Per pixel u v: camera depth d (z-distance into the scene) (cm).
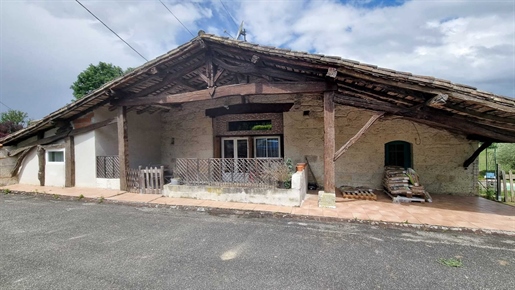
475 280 249
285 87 515
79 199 625
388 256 302
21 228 413
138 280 250
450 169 643
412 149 671
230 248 328
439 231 389
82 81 1917
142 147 873
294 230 397
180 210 524
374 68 413
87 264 285
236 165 600
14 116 2509
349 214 464
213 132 850
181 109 908
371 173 697
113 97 679
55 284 244
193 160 644
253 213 489
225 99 822
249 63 560
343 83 534
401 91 443
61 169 790
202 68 638
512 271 266
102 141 760
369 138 698
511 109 350
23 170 869
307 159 742
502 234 369
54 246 337
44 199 641
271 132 785
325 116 506
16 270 273
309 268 273
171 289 234
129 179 695
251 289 234
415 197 573
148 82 684
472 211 485
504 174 592
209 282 246
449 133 642
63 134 779
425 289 233
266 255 306
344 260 292
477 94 364
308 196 623
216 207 519
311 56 446
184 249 325
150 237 368
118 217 475
